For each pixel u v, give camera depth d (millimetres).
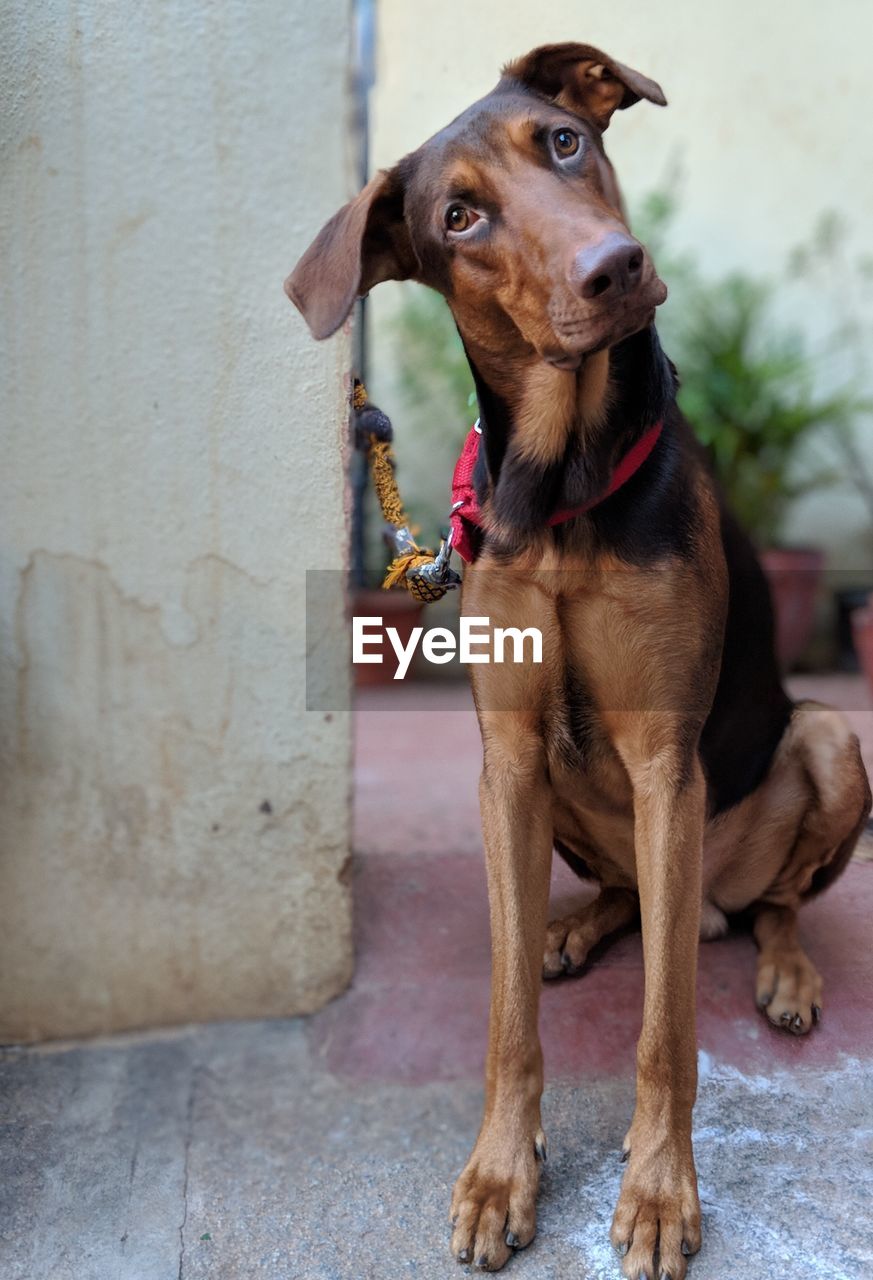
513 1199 1794
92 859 2490
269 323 2309
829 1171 1803
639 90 1757
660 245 4914
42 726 2436
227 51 2246
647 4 2730
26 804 2455
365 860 2854
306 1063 2439
